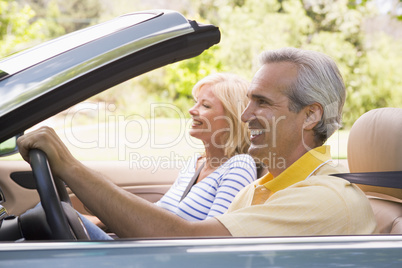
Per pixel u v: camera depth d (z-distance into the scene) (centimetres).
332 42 793
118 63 122
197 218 197
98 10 1297
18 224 126
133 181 252
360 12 901
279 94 144
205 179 202
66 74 117
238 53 727
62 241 107
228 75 203
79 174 127
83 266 102
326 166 149
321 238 113
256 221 132
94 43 124
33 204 238
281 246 110
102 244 106
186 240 110
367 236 115
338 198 136
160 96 666
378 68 732
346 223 134
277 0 863
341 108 150
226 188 191
